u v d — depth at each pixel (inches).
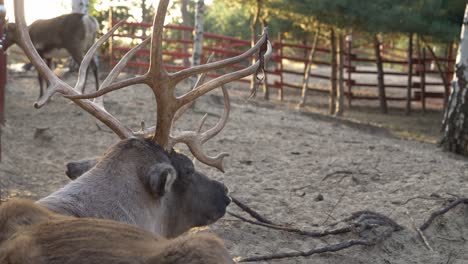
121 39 816.3
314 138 419.2
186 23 1160.8
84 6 639.8
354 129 566.3
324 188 285.3
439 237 231.0
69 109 449.7
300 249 212.5
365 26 644.1
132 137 138.7
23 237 95.5
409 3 634.2
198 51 583.2
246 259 193.5
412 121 741.3
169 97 137.3
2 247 97.0
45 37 522.6
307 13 653.9
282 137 411.5
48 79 147.7
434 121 748.6
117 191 127.3
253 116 510.9
